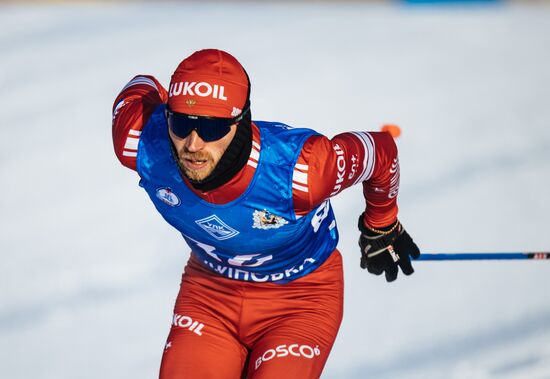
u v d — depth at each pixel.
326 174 10.16
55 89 35.53
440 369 16.39
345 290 19.73
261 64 38.97
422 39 43.97
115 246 22.39
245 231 10.37
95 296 19.78
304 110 33.03
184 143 9.64
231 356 11.27
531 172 26.98
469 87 36.31
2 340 17.88
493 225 23.19
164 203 10.57
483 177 26.61
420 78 37.47
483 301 19.20
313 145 10.18
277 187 10.02
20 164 28.12
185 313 11.50
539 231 22.89
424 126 31.53
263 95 34.59
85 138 30.42
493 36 44.59
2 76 37.19
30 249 22.23
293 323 11.17
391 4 52.59
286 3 52.69
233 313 11.40
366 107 33.59
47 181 26.84
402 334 17.88
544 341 17.23
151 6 50.09
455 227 23.06
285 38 43.47
